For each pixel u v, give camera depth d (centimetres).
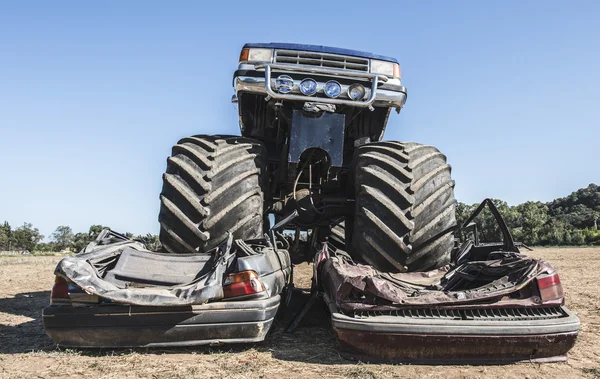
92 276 281
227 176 349
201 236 336
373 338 264
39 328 370
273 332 341
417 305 271
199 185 342
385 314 274
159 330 279
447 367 264
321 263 364
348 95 391
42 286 663
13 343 317
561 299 280
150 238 468
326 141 386
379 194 347
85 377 245
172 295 277
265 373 253
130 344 281
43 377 245
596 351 304
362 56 412
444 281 362
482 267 343
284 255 387
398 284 345
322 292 365
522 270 289
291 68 393
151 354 283
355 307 273
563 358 274
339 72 397
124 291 276
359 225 354
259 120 466
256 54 404
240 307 283
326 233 501
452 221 358
